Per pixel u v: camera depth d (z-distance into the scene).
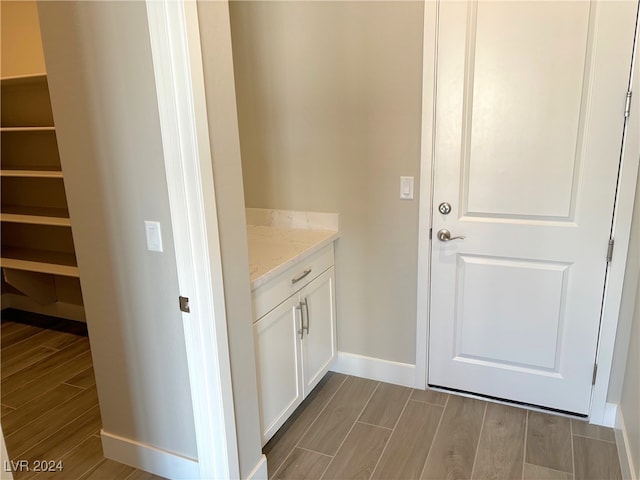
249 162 2.69
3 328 3.54
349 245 2.55
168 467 1.94
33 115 3.38
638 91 1.86
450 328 2.42
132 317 1.81
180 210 1.49
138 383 1.90
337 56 2.34
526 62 1.99
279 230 2.62
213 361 1.60
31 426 2.38
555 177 2.05
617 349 2.12
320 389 2.60
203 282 1.53
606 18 1.84
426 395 2.51
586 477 1.91
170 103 1.40
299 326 2.26
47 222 3.01
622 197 1.97
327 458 2.07
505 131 2.09
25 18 3.24
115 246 1.74
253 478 1.87
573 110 1.97
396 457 2.06
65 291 3.61
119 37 1.49
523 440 2.14
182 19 1.32
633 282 2.02
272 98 2.54
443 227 2.30
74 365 3.00
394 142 2.31
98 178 1.69
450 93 2.13
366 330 2.64
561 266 2.14
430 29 2.10
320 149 2.50
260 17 2.46
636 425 1.80
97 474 2.02
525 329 2.27
